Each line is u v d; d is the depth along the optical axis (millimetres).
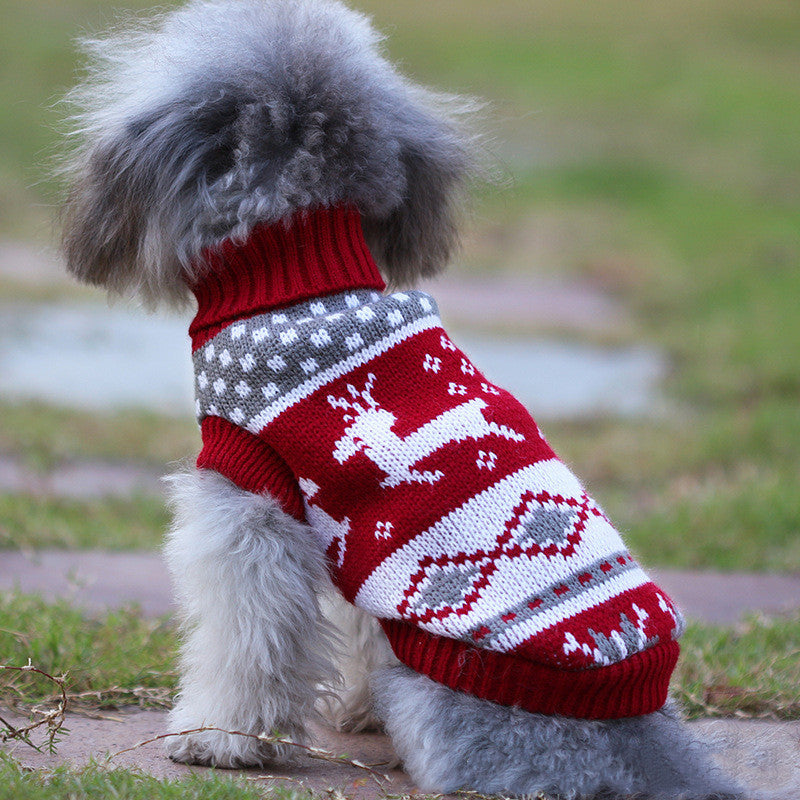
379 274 3561
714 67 30969
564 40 33438
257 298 3369
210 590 3312
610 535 3207
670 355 11352
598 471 7914
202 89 3475
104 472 7621
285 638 3305
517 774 3059
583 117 25375
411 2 37625
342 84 3490
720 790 3090
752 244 16703
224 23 3588
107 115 3627
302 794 3078
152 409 8922
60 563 5688
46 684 3920
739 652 4582
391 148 3568
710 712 4039
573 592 3062
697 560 6207
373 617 3627
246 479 3287
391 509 3143
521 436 3244
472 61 29922
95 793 2969
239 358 3291
